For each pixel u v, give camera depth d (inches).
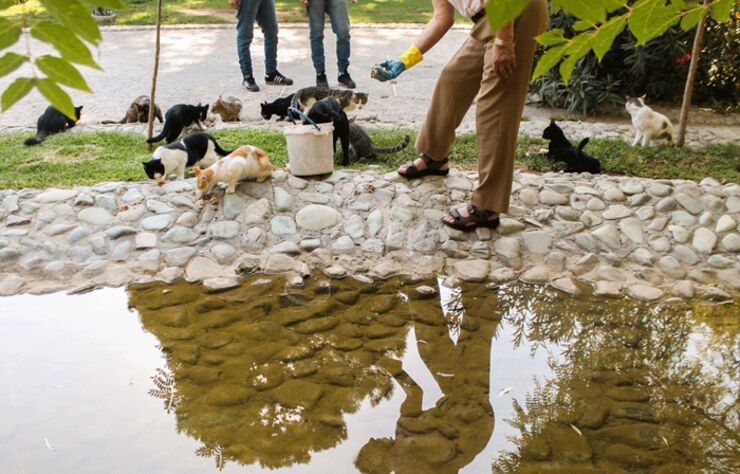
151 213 163.9
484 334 129.6
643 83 320.8
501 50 134.1
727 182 187.9
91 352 119.6
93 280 146.6
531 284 149.6
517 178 183.3
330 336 126.4
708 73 315.6
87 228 159.0
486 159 151.6
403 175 180.2
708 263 154.4
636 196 172.7
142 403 105.1
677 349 123.8
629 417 102.9
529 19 135.1
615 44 305.4
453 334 129.2
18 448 94.2
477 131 152.8
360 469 91.1
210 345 122.1
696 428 99.9
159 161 171.3
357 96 243.8
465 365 118.3
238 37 315.3
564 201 173.6
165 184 173.8
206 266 152.5
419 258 157.8
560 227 165.2
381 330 129.3
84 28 34.5
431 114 170.2
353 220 166.7
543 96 315.6
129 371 113.8
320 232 163.8
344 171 184.5
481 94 148.0
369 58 406.0
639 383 112.6
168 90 323.3
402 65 157.9
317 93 240.7
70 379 111.3
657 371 116.4
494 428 100.7
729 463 91.7
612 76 315.9
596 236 162.1
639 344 125.8
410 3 664.4
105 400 105.8
